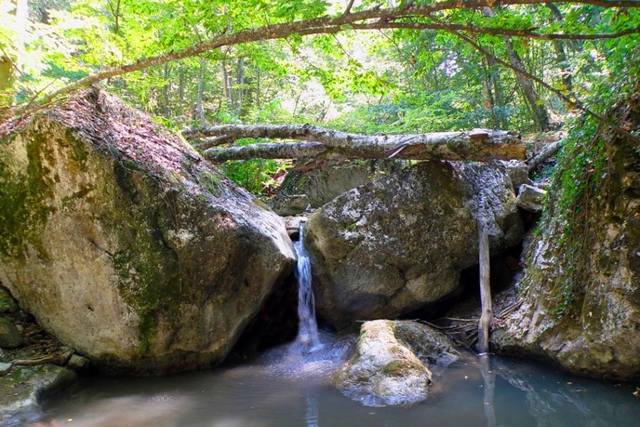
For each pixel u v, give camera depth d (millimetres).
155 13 5477
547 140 8031
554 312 4168
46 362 3912
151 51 5141
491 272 5645
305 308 5438
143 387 3938
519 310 4699
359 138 5629
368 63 10602
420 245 5285
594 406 3432
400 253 5273
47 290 4062
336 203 5453
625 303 3553
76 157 3820
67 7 10648
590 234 3973
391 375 3852
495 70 8703
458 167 5508
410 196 5340
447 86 10109
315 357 4844
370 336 4336
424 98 8422
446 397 3670
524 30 2066
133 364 4090
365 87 4383
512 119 10289
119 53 4234
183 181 4312
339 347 4957
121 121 4406
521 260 5559
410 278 5316
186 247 4074
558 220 4500
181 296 4086
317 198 7930
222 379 4152
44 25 3750
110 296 3924
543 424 3176
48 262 4012
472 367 4344
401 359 3965
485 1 1927
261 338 5070
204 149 7043
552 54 10383
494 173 5852
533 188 5688
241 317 4461
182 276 4074
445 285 5324
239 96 11336
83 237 3908
